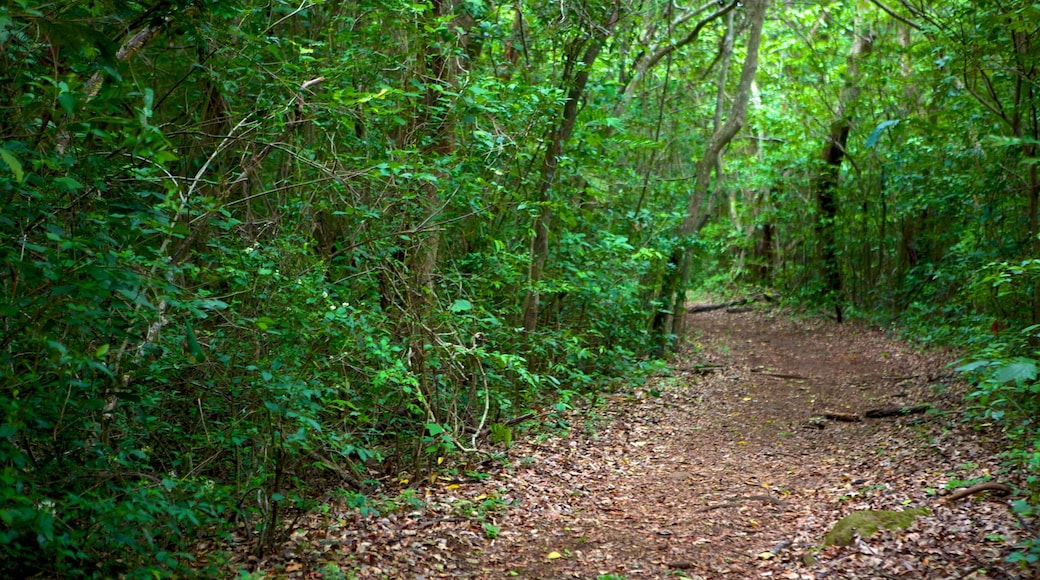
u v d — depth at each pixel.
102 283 3.71
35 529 3.51
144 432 5.42
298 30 8.31
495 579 5.02
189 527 4.92
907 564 4.87
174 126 6.68
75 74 4.11
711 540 5.78
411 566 5.06
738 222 27.95
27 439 4.27
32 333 4.04
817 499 6.66
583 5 10.21
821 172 20.52
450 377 7.98
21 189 4.02
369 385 6.79
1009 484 6.02
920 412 9.70
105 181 4.67
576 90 10.61
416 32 7.71
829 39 20.20
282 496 5.00
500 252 9.28
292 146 6.71
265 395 5.15
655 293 15.20
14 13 3.61
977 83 11.13
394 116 6.93
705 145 20.58
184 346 5.34
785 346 16.95
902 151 16.19
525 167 10.11
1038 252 9.03
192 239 5.34
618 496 6.96
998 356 7.36
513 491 6.83
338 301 6.56
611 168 12.35
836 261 21.42
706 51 18.62
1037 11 8.09
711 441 9.12
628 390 11.67
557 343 10.20
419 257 7.73
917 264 18.50
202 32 5.68
